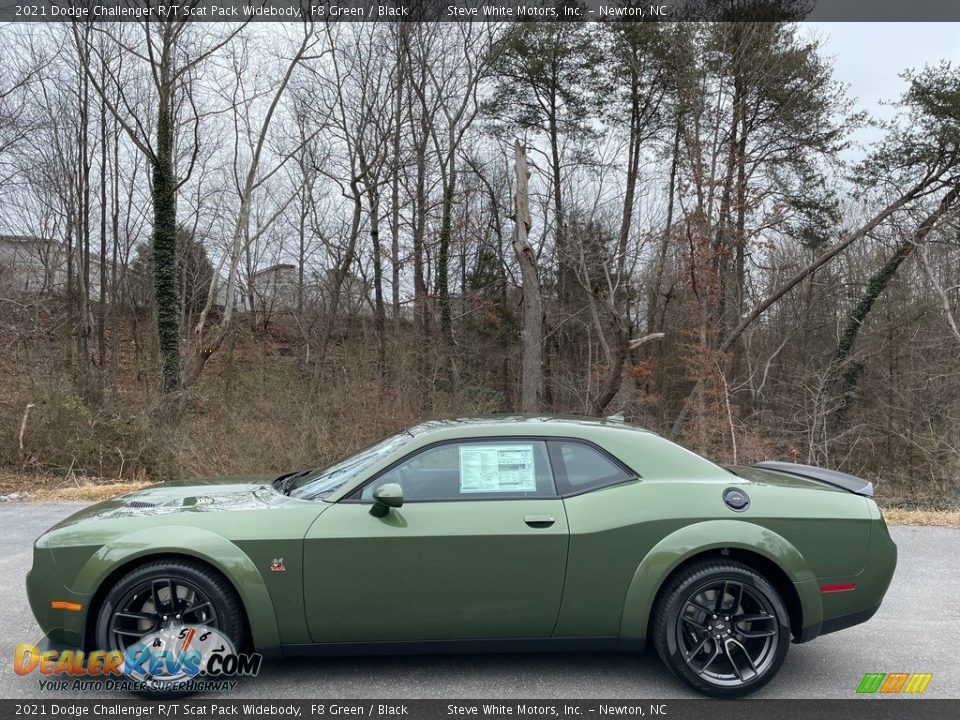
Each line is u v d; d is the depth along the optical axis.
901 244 18.53
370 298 25.31
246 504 3.73
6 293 17.38
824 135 21.31
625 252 20.48
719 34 18.81
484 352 26.47
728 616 3.55
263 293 34.38
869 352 19.72
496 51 23.00
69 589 3.46
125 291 31.92
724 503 3.61
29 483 11.38
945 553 6.45
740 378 21.25
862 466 18.36
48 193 24.97
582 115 27.05
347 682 3.66
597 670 3.82
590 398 24.11
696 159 17.84
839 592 3.59
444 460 3.73
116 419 12.80
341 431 13.49
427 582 3.48
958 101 19.20
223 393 14.58
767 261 22.30
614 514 3.55
